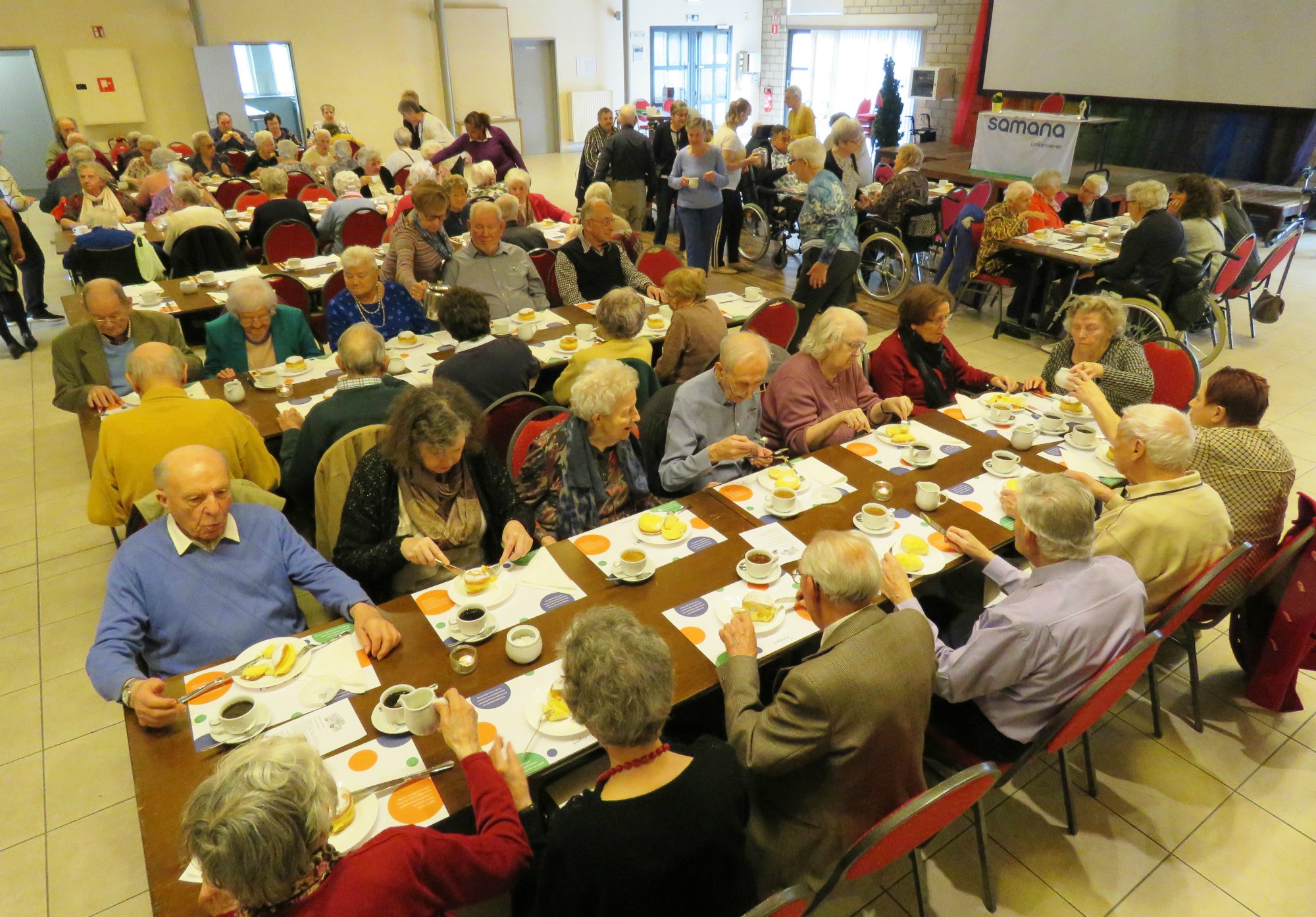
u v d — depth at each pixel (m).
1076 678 1.83
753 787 1.68
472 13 12.54
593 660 1.30
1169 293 4.97
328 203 7.41
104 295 3.35
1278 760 2.41
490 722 1.59
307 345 3.76
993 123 8.73
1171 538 2.11
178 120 11.44
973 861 2.10
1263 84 8.29
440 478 2.24
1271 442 2.42
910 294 3.28
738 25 14.47
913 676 1.52
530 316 4.02
